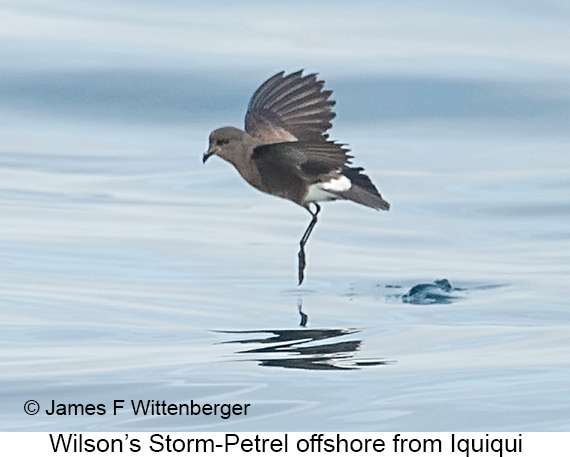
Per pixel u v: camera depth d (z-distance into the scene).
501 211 16.02
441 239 14.97
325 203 16.11
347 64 20.25
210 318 11.83
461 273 13.51
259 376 9.95
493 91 19.89
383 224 15.57
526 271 13.56
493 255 14.30
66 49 20.52
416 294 12.66
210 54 20.44
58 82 19.86
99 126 19.22
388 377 9.91
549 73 20.25
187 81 19.91
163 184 17.14
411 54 20.62
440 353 10.62
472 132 19.11
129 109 19.56
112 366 10.23
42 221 15.28
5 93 19.67
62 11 21.75
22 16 21.52
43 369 10.17
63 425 8.98
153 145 18.72
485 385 9.73
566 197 16.44
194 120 19.45
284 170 11.66
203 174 17.53
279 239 14.91
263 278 13.35
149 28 21.20
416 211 16.06
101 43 20.72
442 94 19.83
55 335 11.22
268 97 12.15
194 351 10.67
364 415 9.10
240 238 14.89
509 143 18.75
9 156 17.98
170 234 14.93
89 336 11.19
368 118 19.50
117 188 16.91
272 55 20.39
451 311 12.03
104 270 13.50
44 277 13.16
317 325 11.57
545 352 10.59
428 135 19.02
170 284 13.04
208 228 15.26
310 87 12.01
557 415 9.06
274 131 12.00
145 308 12.14
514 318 11.77
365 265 13.88
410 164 17.97
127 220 15.48
